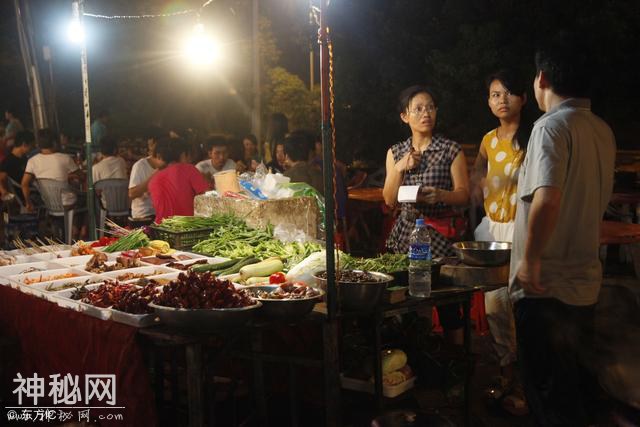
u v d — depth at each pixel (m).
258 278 3.97
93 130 13.23
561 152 2.80
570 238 2.92
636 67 11.52
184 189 5.85
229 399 3.95
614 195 7.95
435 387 3.75
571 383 2.99
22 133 9.08
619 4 11.23
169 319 2.99
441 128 13.55
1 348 4.18
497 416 4.11
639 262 6.59
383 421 2.77
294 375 3.49
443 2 14.23
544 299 2.93
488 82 4.25
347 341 3.81
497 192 4.29
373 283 3.24
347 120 16.83
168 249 4.80
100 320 3.37
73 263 4.70
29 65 12.99
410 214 4.30
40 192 8.25
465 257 3.76
